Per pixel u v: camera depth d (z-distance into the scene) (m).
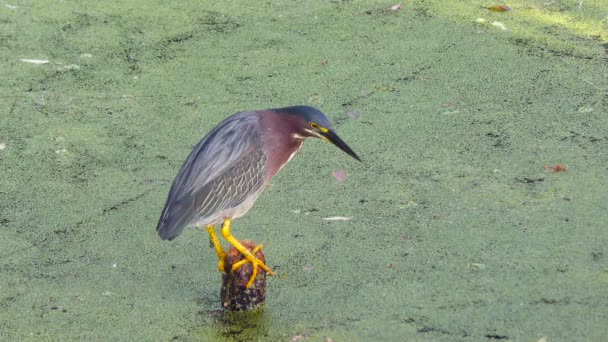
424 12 14.52
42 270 9.40
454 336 8.34
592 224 9.87
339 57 13.27
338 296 8.97
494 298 8.86
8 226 10.05
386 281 9.16
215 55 13.39
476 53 13.33
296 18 14.41
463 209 10.22
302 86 12.58
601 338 8.25
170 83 12.73
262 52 13.44
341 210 10.27
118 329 8.60
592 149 11.16
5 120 11.94
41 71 13.01
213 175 8.92
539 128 11.61
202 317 8.78
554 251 9.48
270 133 9.19
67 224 10.10
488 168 10.89
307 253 9.60
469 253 9.52
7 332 8.53
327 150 11.41
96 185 10.76
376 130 11.65
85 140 11.59
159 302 8.99
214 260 9.63
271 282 9.19
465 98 12.27
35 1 14.96
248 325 8.66
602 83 12.53
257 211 10.33
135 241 9.87
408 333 8.41
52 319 8.72
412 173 10.85
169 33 13.99
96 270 9.42
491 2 14.84
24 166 11.08
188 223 8.82
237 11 14.67
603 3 14.76
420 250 9.59
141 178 10.87
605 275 9.12
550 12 14.48
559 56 13.21
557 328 8.42
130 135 11.67
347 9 14.70
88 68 13.10
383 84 12.62
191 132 11.66
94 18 14.42
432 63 13.09
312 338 8.41
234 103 12.20
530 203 10.26
